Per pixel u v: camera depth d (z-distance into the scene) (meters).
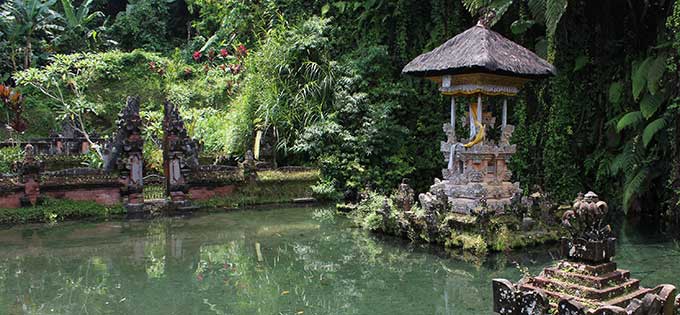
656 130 8.73
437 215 7.49
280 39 13.50
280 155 12.74
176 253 7.15
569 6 10.27
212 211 10.53
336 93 12.66
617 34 10.63
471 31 7.73
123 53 19.56
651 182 9.80
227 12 16.94
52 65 14.52
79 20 19.95
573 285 3.70
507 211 7.51
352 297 5.25
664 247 7.34
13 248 7.40
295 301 5.13
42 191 9.55
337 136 12.02
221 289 5.54
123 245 7.62
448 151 8.11
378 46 13.27
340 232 8.52
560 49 10.66
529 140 11.17
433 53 7.91
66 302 5.11
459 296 5.24
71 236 8.20
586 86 10.88
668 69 8.74
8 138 15.66
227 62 17.94
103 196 10.04
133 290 5.50
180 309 4.89
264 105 12.55
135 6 22.52
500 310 3.78
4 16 17.81
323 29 13.70
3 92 13.27
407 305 4.99
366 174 11.71
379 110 12.17
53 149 14.32
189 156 10.80
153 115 13.33
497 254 6.85
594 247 3.72
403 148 12.40
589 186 11.00
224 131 13.43
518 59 7.41
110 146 10.44
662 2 9.42
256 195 11.27
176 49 20.25
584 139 10.90
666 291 3.43
